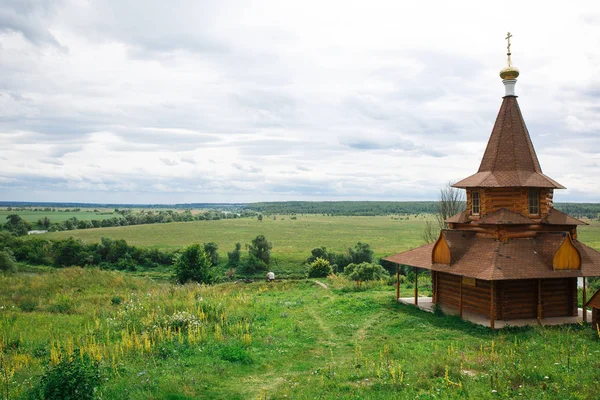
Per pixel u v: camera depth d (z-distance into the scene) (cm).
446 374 1343
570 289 2391
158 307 2419
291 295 3566
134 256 8719
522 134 2572
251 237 12725
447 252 2469
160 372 1489
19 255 8525
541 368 1366
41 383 1208
